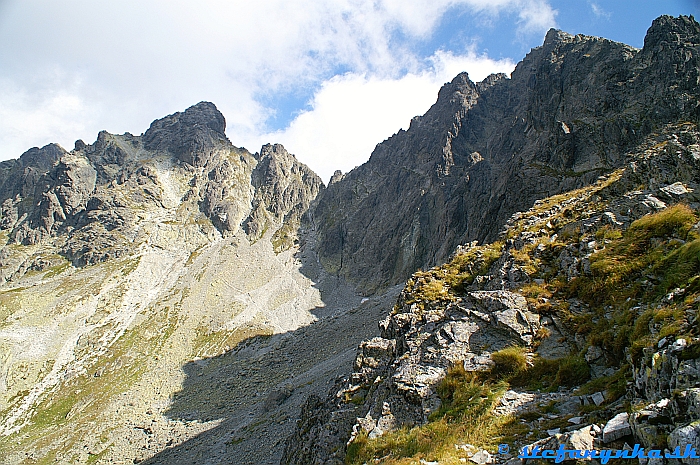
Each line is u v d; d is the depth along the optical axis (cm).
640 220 2462
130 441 8894
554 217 3684
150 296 19788
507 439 1575
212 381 12125
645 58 9912
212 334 16700
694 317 1444
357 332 12719
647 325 1662
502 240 3909
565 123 10275
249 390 10588
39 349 15500
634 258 2245
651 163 3191
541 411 1691
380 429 2141
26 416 12250
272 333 16325
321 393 7181
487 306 2570
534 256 2986
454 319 2644
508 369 2066
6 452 10231
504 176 12356
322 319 16888
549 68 13325
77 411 11969
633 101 9281
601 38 12538
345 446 2466
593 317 2130
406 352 2631
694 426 993
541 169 9888
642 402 1324
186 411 10150
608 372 1778
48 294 19138
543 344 2152
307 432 3597
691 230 2089
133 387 12950
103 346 15838
